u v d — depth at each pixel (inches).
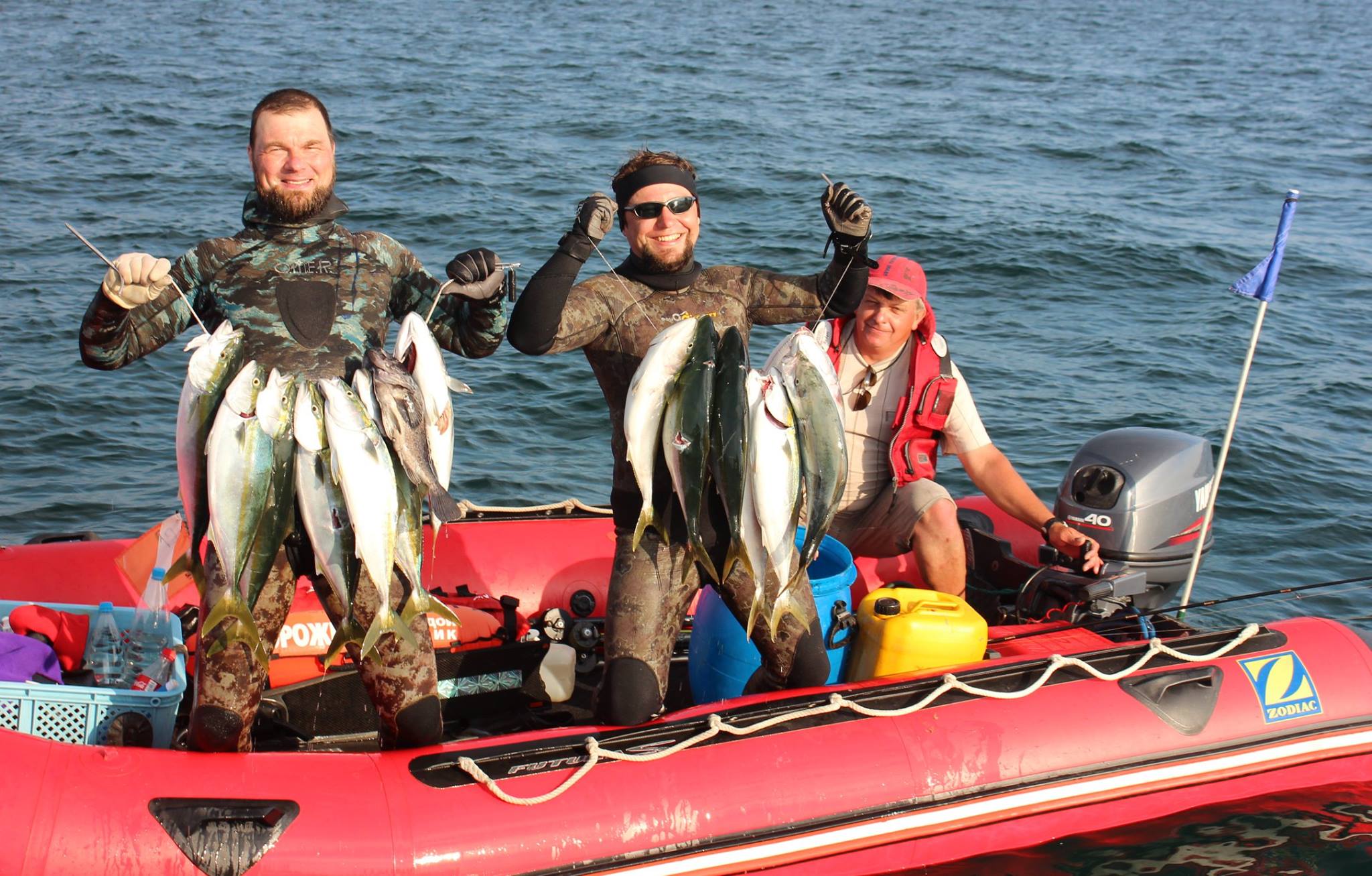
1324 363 412.5
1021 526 234.5
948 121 887.7
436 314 147.9
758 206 599.5
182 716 171.9
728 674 174.4
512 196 587.8
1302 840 168.1
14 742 134.2
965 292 485.7
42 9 1401.3
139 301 124.4
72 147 650.2
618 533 159.2
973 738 160.9
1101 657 176.2
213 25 1309.1
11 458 303.3
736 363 141.6
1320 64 1455.5
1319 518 299.6
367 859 135.0
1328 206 669.3
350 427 129.1
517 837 140.0
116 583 194.4
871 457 203.6
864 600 179.9
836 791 152.4
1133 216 617.6
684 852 145.0
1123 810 167.5
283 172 137.1
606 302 154.6
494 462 316.2
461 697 185.0
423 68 1041.5
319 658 177.9
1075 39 1620.3
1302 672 179.6
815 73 1127.0
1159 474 208.1
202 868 131.0
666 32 1428.4
